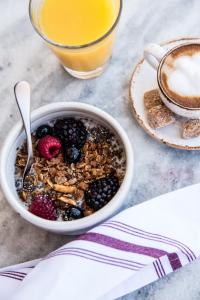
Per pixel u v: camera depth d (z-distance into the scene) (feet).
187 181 1.46
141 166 1.48
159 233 1.34
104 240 1.31
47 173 1.44
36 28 1.39
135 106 1.49
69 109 1.41
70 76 1.57
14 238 1.46
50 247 1.44
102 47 1.43
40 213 1.35
